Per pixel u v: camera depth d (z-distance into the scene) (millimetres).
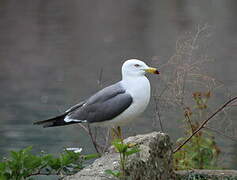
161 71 12180
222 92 18906
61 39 34812
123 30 37625
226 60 25391
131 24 39688
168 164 8305
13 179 7816
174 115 16047
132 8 47219
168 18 40938
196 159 11250
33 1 49625
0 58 29766
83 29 38406
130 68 8758
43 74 25844
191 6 46250
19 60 29250
